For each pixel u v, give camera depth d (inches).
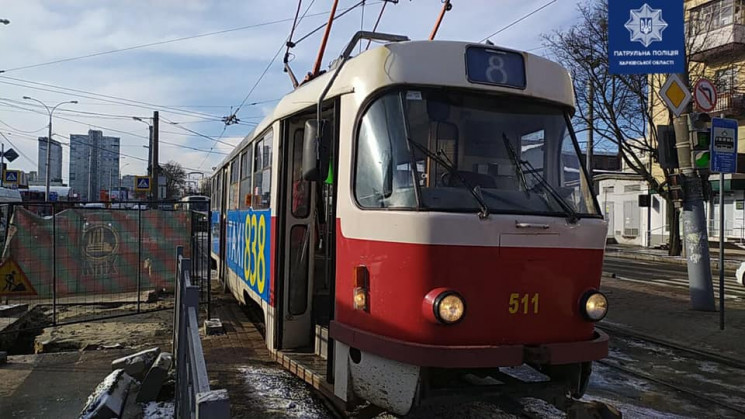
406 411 158.4
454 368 166.1
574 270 169.9
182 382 147.4
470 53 177.0
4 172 1557.6
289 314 243.8
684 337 339.0
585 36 863.1
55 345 301.7
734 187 1061.8
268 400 208.5
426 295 156.3
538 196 172.9
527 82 181.5
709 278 422.3
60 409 201.6
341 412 196.9
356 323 175.8
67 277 358.0
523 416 198.4
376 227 169.2
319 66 266.1
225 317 379.9
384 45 179.3
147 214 386.6
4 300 351.6
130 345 301.3
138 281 374.9
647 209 1286.9
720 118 362.6
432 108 171.5
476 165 171.5
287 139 244.1
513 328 161.0
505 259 160.4
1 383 228.8
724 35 955.3
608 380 255.1
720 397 233.6
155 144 1326.3
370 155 177.3
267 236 262.2
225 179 490.9
